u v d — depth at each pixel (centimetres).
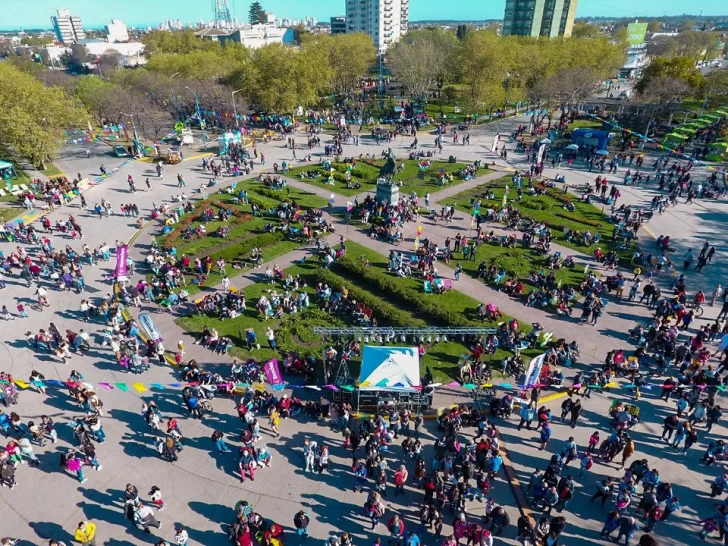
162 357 2875
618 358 2738
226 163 6412
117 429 2450
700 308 3375
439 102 11106
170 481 2170
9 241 4416
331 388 2611
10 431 2434
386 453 2305
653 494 1966
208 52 11681
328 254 3991
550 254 4141
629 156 6700
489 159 6800
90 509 2039
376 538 1872
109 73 11756
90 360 2931
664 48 14625
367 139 7950
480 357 2925
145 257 4131
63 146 7538
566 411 2448
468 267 3966
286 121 8656
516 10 16762
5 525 1967
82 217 4962
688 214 4916
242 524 1830
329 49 11375
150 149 7412
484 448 2170
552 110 9300
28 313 3391
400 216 4712
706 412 2417
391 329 2892
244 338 3114
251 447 2233
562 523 1781
